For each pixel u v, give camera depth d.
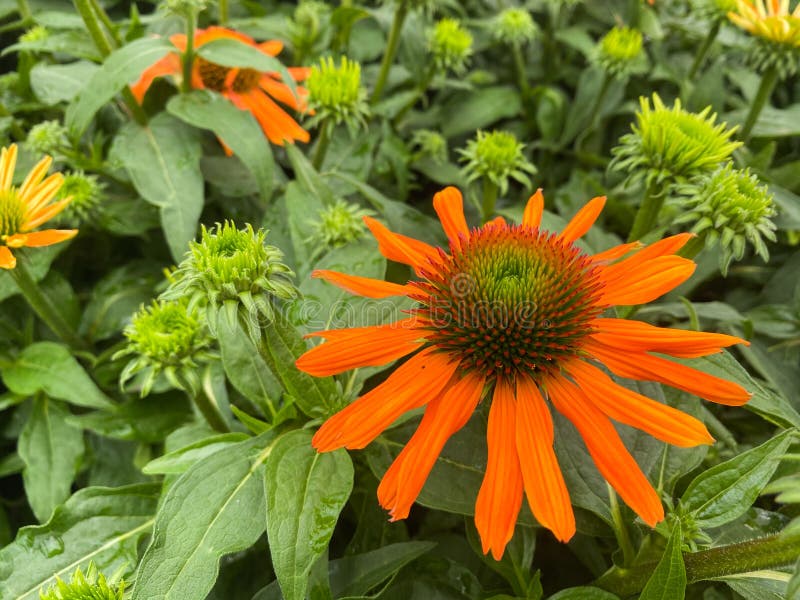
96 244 0.25
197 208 0.21
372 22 0.32
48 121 0.25
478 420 0.15
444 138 0.31
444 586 0.15
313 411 0.14
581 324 0.14
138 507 0.17
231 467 0.14
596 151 0.31
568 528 0.12
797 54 0.23
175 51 0.21
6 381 0.21
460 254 0.15
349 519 0.19
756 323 0.22
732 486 0.13
